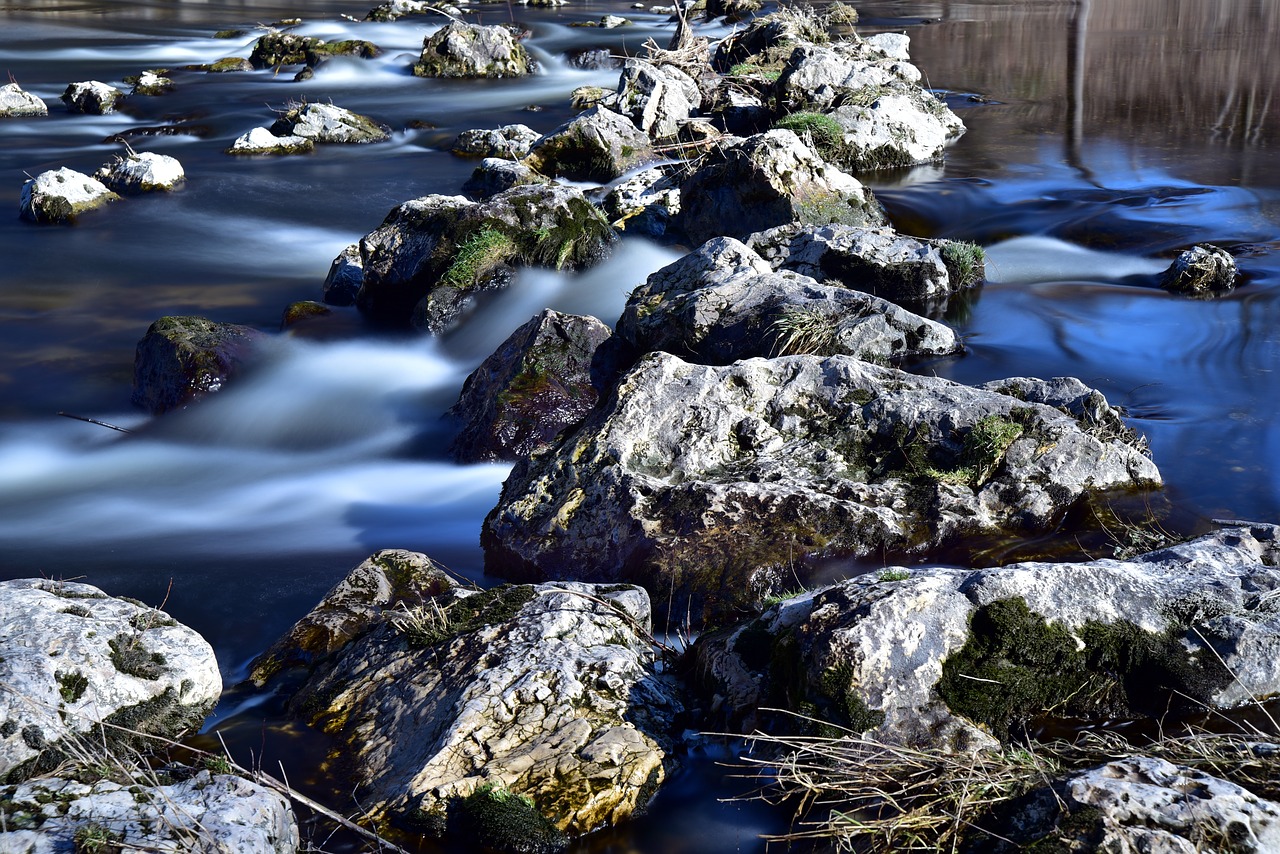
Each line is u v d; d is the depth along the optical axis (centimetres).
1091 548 634
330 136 2142
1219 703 451
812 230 1174
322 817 460
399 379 1060
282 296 1373
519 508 693
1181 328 1057
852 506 638
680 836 449
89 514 853
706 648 528
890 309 933
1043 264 1292
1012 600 464
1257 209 1442
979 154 1820
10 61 2975
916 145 1764
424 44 2859
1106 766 390
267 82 2759
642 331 942
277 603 698
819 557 620
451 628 555
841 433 707
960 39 3097
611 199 1509
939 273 1143
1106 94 2295
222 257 1530
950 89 2391
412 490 857
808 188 1311
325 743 512
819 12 3534
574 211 1230
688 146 1747
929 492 660
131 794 420
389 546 765
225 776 435
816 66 1895
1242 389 905
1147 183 1599
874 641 447
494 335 1134
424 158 2041
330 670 569
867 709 438
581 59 2966
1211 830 356
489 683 498
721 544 623
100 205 1719
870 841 399
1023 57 2784
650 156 1789
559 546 665
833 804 429
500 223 1195
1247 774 398
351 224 1673
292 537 798
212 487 898
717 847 441
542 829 438
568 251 1209
